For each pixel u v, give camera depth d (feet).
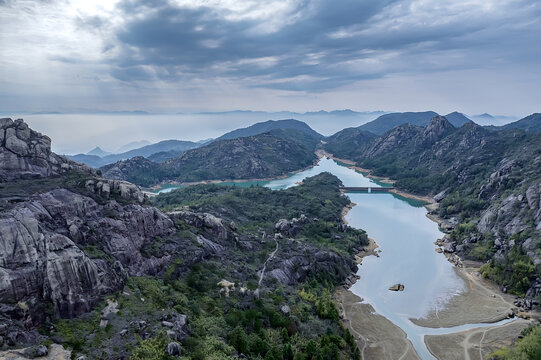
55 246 239.50
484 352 333.83
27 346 189.37
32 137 337.11
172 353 219.41
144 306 260.01
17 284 208.74
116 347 212.23
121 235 316.19
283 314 332.80
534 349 299.58
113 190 356.18
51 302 219.41
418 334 366.43
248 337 281.95
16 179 302.25
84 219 300.81
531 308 408.46
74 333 211.41
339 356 301.22
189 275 349.82
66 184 319.47
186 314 279.28
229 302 327.88
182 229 414.41
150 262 330.13
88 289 240.73
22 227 232.32
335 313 371.76
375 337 358.23
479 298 444.14
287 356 273.33
